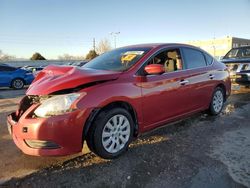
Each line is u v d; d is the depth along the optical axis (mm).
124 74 3904
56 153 3287
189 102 4977
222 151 3988
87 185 3109
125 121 3865
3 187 3100
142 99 4016
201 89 5270
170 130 4938
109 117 3635
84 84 3484
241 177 3229
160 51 4543
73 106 3312
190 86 4930
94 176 3303
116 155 3762
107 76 3723
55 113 3256
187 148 4109
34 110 3354
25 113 3393
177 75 4660
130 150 4051
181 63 4902
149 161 3680
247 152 3947
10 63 47500
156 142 4355
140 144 4273
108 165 3580
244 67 8945
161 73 4055
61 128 3252
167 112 4500
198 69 5238
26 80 15250
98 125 3537
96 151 3609
